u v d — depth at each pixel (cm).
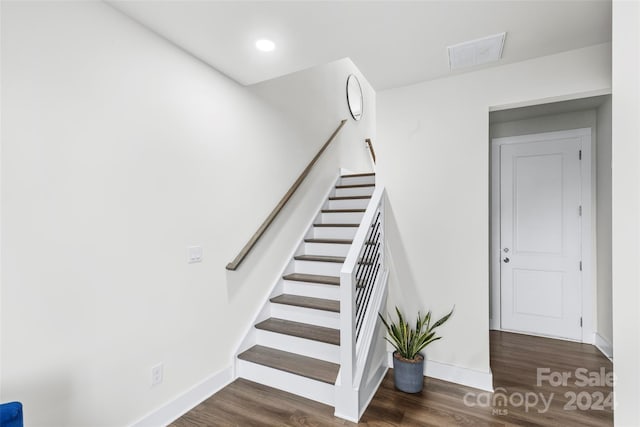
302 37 191
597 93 207
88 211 156
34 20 137
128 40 173
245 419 193
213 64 224
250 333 255
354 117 479
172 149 198
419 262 255
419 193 256
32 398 136
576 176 315
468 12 167
